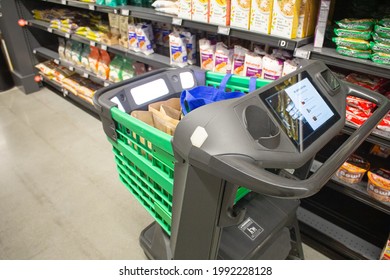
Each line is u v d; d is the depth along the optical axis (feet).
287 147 2.45
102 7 7.95
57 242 5.77
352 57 4.23
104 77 9.67
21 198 6.88
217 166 2.21
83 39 9.45
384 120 4.33
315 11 4.69
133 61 8.70
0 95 12.58
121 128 3.64
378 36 4.00
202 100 3.45
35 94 12.64
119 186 7.24
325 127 2.89
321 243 5.63
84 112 10.93
